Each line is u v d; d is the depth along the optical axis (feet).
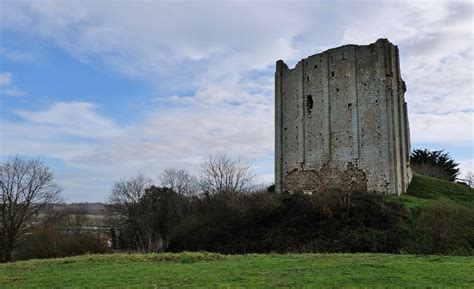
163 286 48.37
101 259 73.36
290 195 139.23
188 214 158.30
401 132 148.36
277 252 108.47
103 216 222.89
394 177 139.44
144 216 178.60
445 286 46.39
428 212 111.65
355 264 61.36
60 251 126.62
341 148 151.84
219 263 66.28
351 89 152.25
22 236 145.38
